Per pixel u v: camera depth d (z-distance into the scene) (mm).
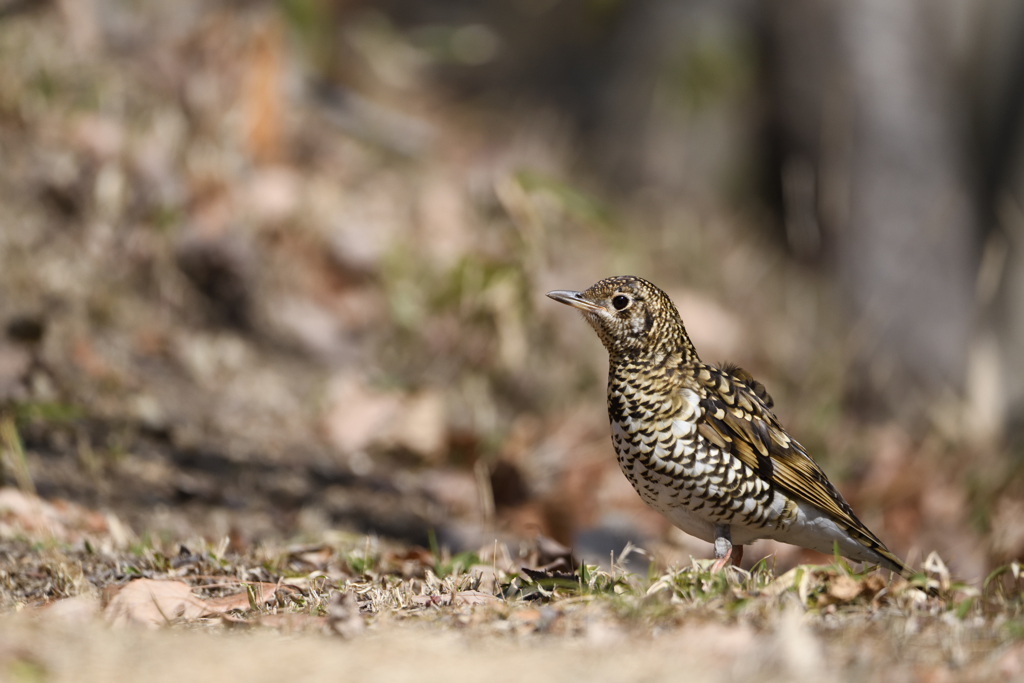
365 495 10344
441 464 11500
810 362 15719
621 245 16047
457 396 12812
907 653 5121
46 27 14148
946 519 12023
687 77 19969
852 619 5633
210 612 6102
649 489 7195
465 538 9500
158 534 8328
